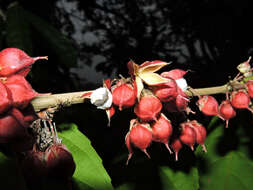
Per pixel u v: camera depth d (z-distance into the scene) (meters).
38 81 0.43
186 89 0.26
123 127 0.37
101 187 0.24
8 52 0.19
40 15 0.59
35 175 0.20
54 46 0.39
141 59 0.92
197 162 0.32
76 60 0.40
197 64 0.82
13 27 0.35
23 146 0.19
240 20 0.72
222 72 0.75
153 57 0.93
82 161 0.25
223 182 0.31
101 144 0.36
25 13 0.36
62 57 0.39
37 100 0.21
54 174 0.20
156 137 0.23
